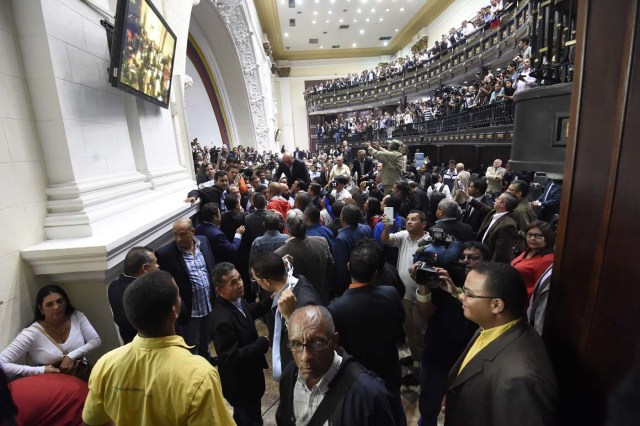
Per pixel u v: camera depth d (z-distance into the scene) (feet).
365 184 17.30
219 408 3.56
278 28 65.77
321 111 75.66
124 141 10.67
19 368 5.46
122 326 6.40
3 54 6.72
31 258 6.63
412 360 8.84
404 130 47.65
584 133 2.65
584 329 2.77
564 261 2.97
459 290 5.39
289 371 4.10
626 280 2.37
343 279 8.92
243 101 50.49
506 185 18.25
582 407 2.83
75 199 7.68
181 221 8.07
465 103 31.71
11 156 6.65
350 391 3.51
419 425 6.51
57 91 7.49
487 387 3.46
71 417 4.82
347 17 63.16
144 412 3.45
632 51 2.20
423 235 8.11
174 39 13.16
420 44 68.44
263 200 10.78
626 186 2.32
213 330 5.68
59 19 7.72
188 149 16.98
